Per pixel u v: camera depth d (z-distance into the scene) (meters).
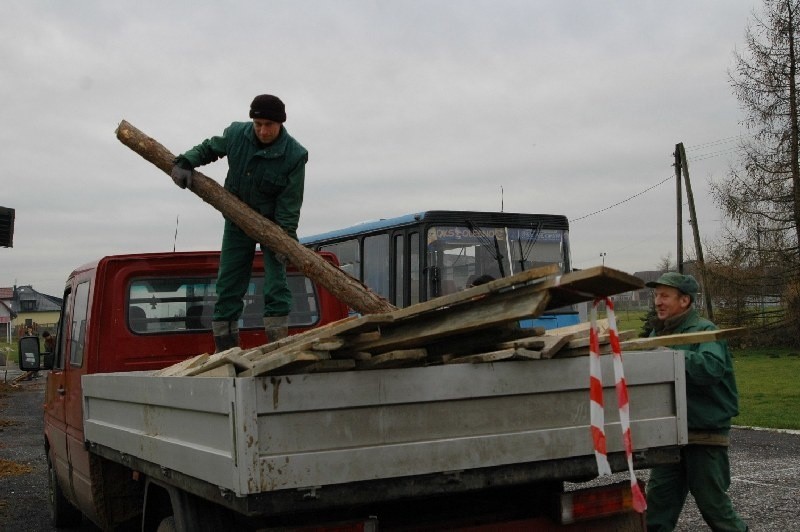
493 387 4.00
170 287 6.93
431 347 4.11
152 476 4.76
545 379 4.13
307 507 3.62
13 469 12.45
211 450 3.83
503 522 4.48
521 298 3.49
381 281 16.03
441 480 3.88
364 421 3.74
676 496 5.83
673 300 5.73
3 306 106.88
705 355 5.33
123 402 5.27
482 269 14.90
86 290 7.09
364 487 3.73
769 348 40.03
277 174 5.62
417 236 14.91
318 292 7.37
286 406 3.58
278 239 5.40
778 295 40.28
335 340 3.65
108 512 6.22
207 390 3.84
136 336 6.77
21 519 9.14
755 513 7.98
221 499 3.77
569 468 4.21
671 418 4.55
